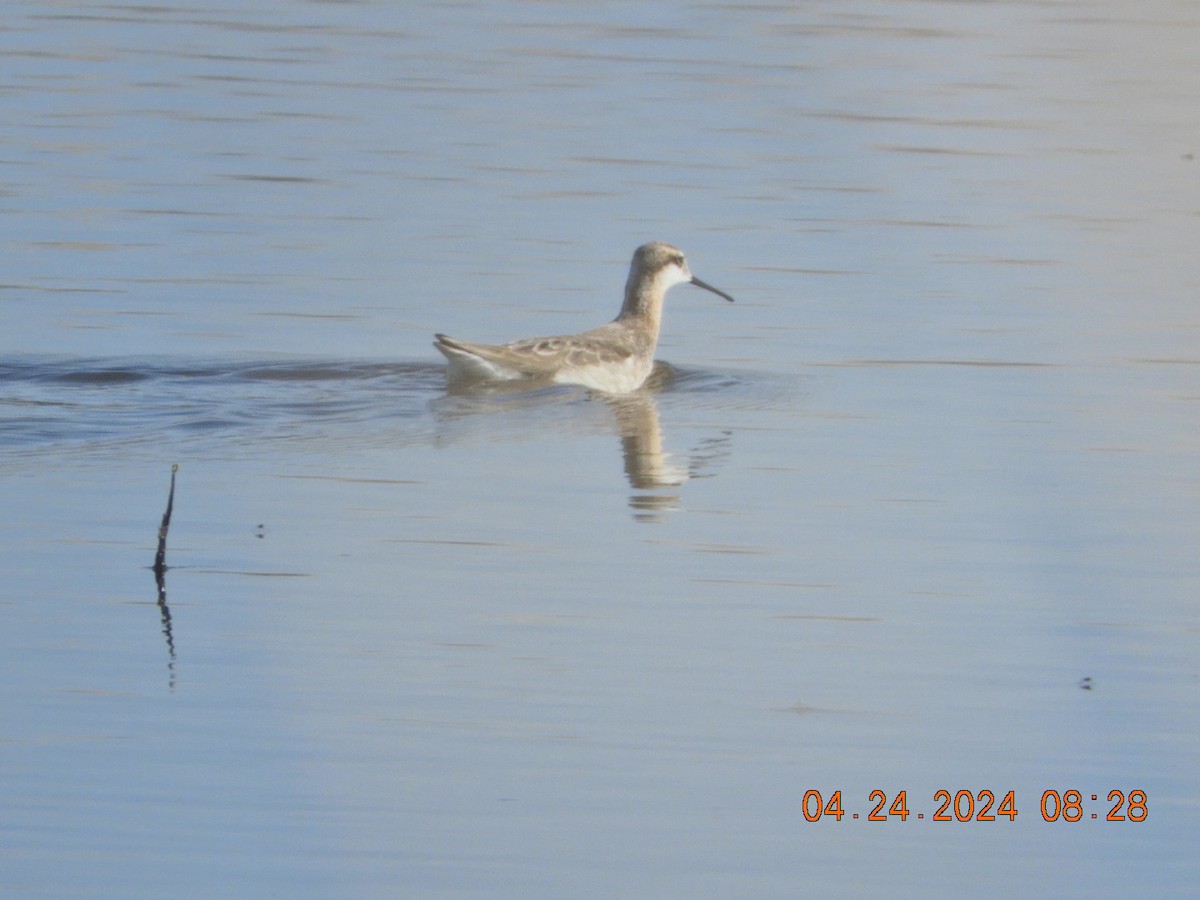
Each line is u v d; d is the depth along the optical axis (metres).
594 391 18.94
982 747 10.73
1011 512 14.97
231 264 22.81
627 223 25.02
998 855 9.53
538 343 19.03
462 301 21.75
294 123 29.80
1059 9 39.97
